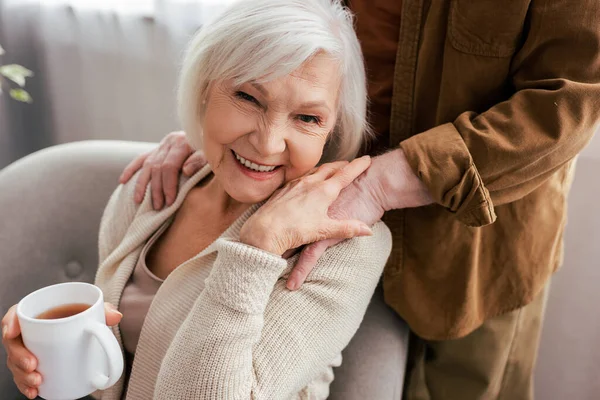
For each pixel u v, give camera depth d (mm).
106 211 1080
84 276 1249
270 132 750
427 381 1148
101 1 1729
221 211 932
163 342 836
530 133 784
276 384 722
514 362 1103
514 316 1041
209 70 769
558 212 974
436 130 832
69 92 1892
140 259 948
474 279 958
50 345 654
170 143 1048
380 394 930
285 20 716
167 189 981
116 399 917
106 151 1266
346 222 756
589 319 1407
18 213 1158
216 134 783
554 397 1510
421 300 992
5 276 1133
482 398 1113
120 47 1765
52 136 1976
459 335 986
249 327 698
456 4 828
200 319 714
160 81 1765
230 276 704
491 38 824
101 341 659
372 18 938
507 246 952
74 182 1227
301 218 733
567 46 785
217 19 770
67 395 688
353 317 801
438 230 923
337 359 872
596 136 1268
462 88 874
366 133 959
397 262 979
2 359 1110
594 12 760
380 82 968
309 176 791
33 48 1877
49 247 1199
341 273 773
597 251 1348
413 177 812
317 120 772
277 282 771
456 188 783
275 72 714
